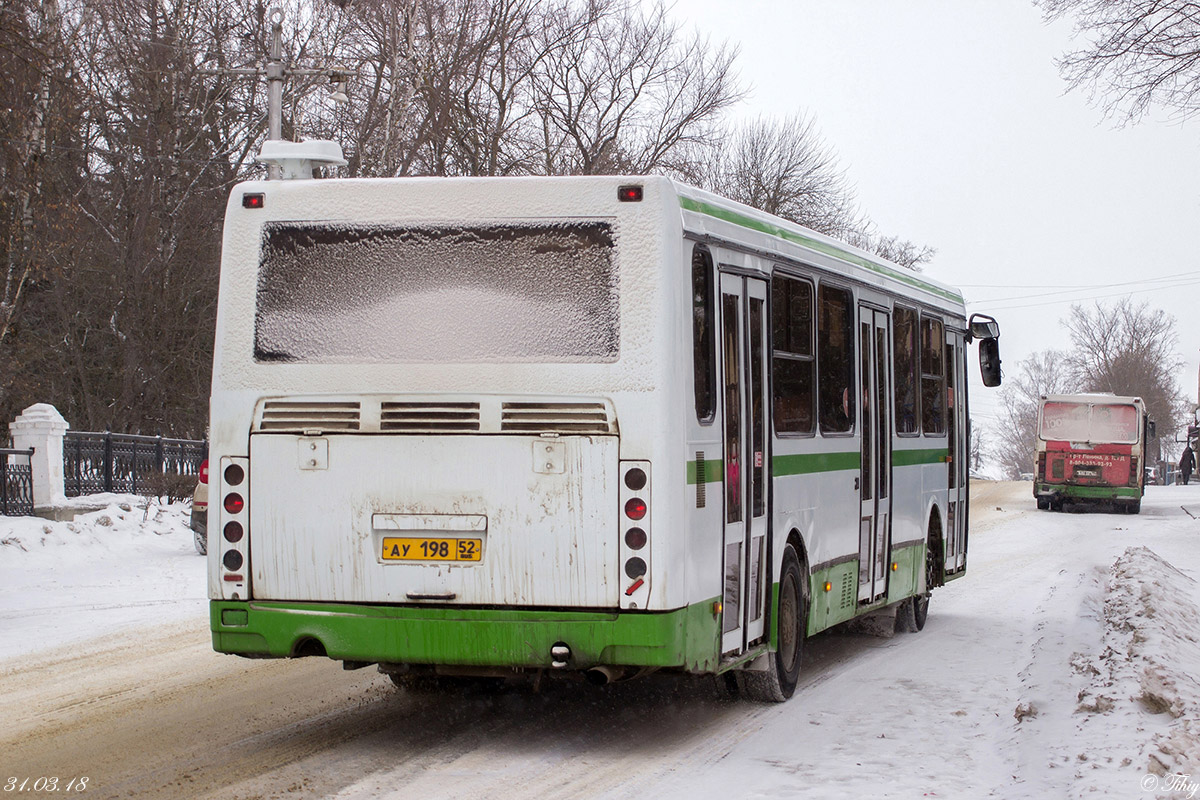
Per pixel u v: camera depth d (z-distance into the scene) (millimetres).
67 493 22844
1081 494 38531
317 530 7355
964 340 15242
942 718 8820
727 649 8023
